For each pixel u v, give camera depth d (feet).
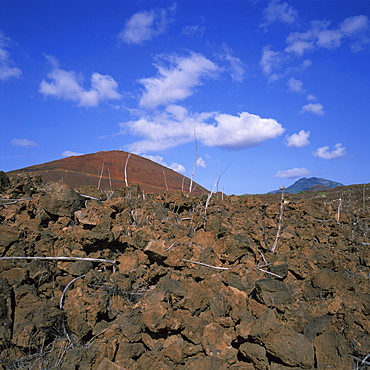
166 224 18.72
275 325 9.53
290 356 9.11
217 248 15.90
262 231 19.13
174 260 14.29
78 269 12.51
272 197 48.26
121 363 9.63
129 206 18.86
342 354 9.63
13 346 9.59
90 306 10.77
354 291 13.19
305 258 15.23
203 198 24.66
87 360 9.34
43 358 9.70
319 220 24.49
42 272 11.75
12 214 14.55
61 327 10.54
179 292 11.60
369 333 10.51
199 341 10.52
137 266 14.07
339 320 11.00
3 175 17.39
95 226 14.97
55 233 14.46
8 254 11.87
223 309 11.91
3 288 9.83
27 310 10.03
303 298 13.14
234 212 23.81
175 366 9.76
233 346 10.39
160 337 10.66
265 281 11.71
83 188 19.24
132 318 10.96
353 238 20.57
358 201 37.96
